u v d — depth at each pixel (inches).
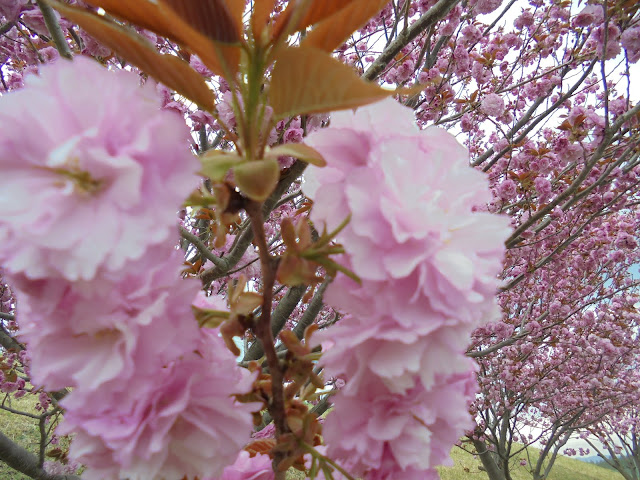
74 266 4.3
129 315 5.0
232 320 6.1
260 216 5.6
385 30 35.2
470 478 74.6
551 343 52.2
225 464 6.0
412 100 34.8
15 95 4.6
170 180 4.6
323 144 6.1
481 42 49.3
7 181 4.5
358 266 5.4
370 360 5.7
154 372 5.3
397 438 6.2
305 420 6.5
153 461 5.5
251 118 5.2
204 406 6.0
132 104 4.7
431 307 5.6
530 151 36.3
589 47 38.2
